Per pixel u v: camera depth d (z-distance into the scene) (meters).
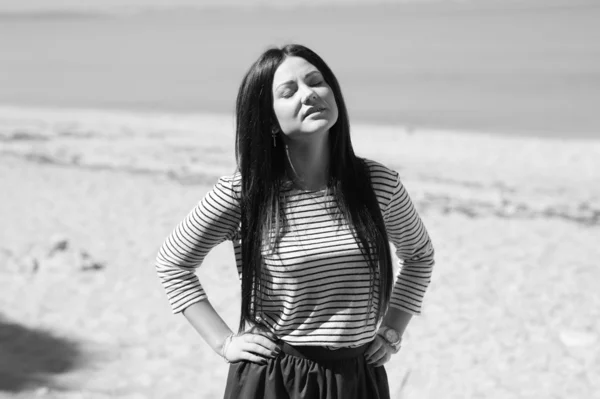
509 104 23.91
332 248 3.42
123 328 7.45
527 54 35.47
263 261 3.47
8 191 12.82
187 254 3.64
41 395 5.89
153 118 21.61
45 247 9.66
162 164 15.23
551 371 6.63
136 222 11.21
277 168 3.51
